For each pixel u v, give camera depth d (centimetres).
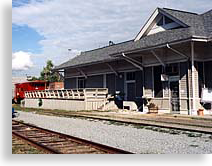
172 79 2088
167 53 2109
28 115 2378
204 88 1930
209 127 1347
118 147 954
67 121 1791
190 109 1938
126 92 2642
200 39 1778
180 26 2144
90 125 1548
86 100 2623
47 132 1288
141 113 2217
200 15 2358
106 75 2908
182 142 1015
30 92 3819
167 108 2117
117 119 1797
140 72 2459
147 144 991
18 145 979
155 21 2352
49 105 3234
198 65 1988
